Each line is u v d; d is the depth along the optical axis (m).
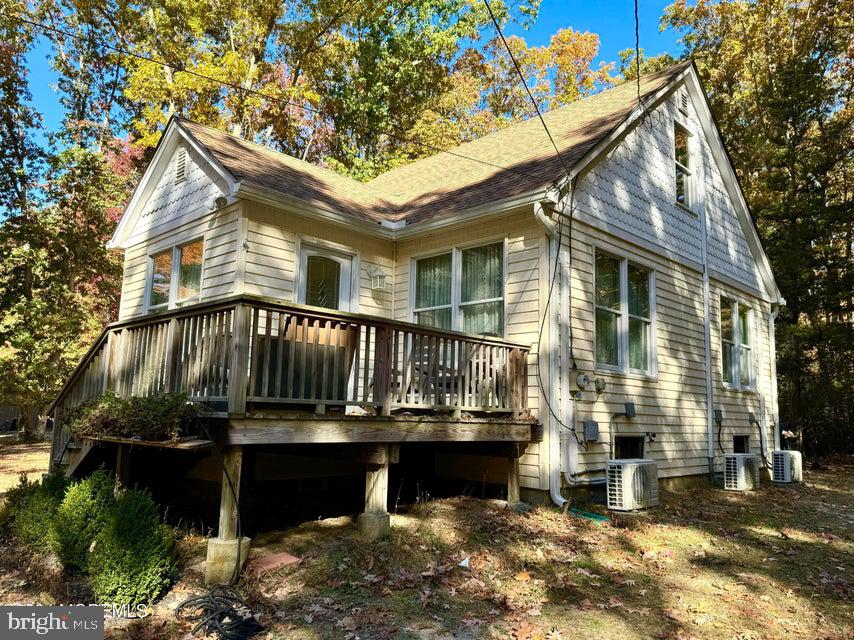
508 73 27.03
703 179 10.90
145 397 4.80
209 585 4.22
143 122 19.62
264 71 20.33
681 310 9.66
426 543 5.20
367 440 5.16
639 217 8.85
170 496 7.18
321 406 4.90
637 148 9.08
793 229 15.95
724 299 11.28
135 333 5.85
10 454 12.46
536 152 9.09
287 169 9.38
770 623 3.84
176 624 3.67
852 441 16.70
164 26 18.66
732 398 10.93
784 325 15.84
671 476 8.88
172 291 8.64
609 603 4.12
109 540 4.00
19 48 15.58
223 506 4.37
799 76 16.44
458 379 6.24
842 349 15.39
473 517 6.14
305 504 6.79
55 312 14.23
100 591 3.89
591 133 8.50
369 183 13.52
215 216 7.83
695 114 11.05
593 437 7.21
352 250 8.41
